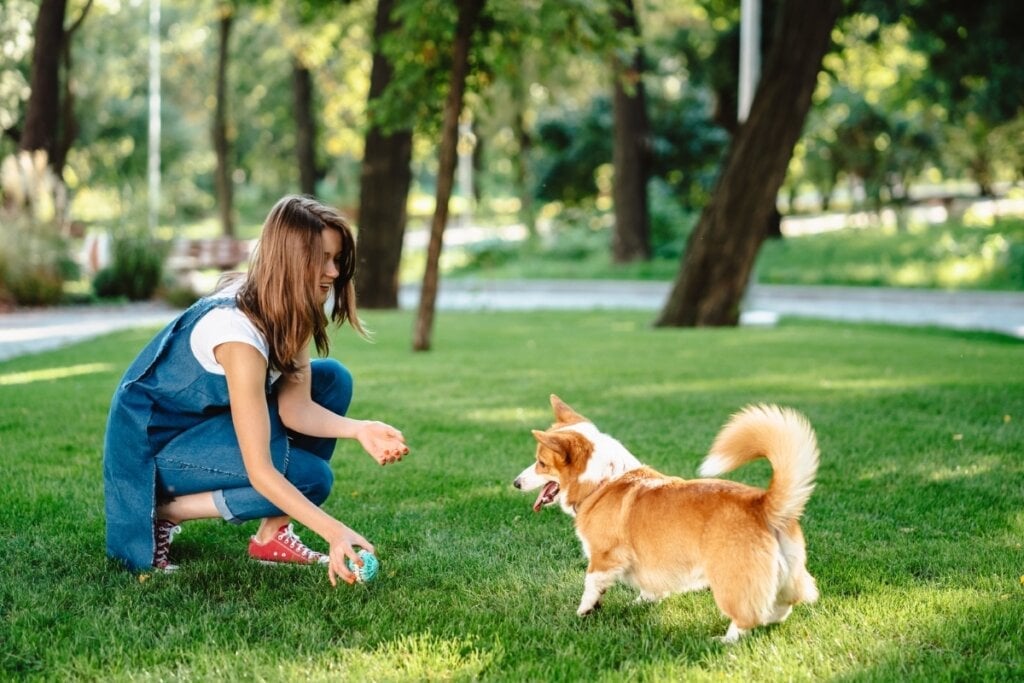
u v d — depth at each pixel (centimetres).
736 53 2689
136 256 2000
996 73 2136
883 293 2095
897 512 477
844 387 850
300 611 351
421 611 352
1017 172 3262
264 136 4625
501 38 1147
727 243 1473
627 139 2747
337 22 2602
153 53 2773
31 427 671
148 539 378
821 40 1388
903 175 3509
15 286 1795
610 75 1365
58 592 365
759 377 918
